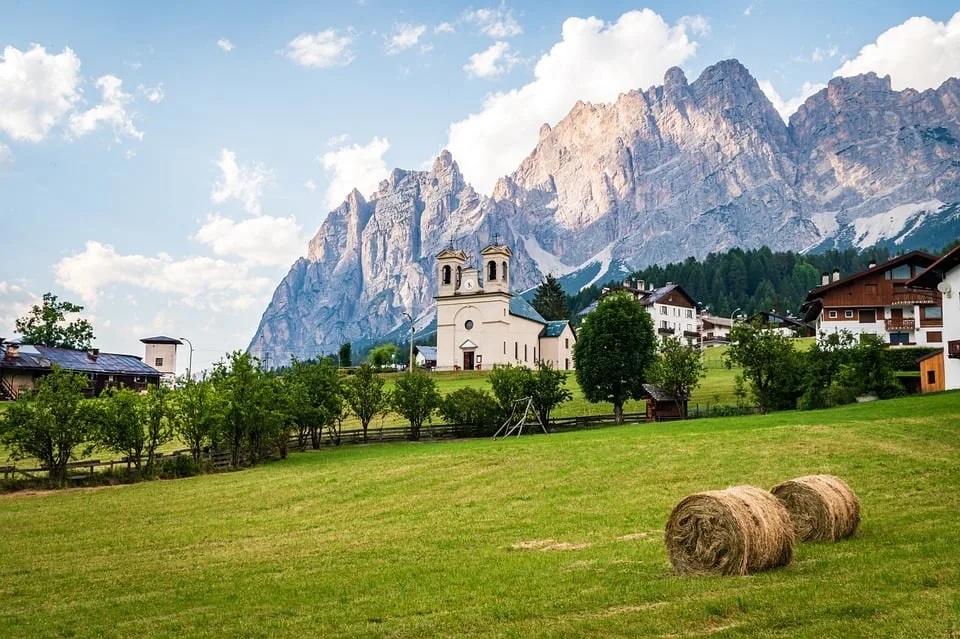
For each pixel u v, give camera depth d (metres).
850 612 11.21
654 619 11.56
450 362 110.50
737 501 14.32
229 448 44.94
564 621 11.88
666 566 15.17
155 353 119.31
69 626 13.59
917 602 11.45
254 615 13.62
